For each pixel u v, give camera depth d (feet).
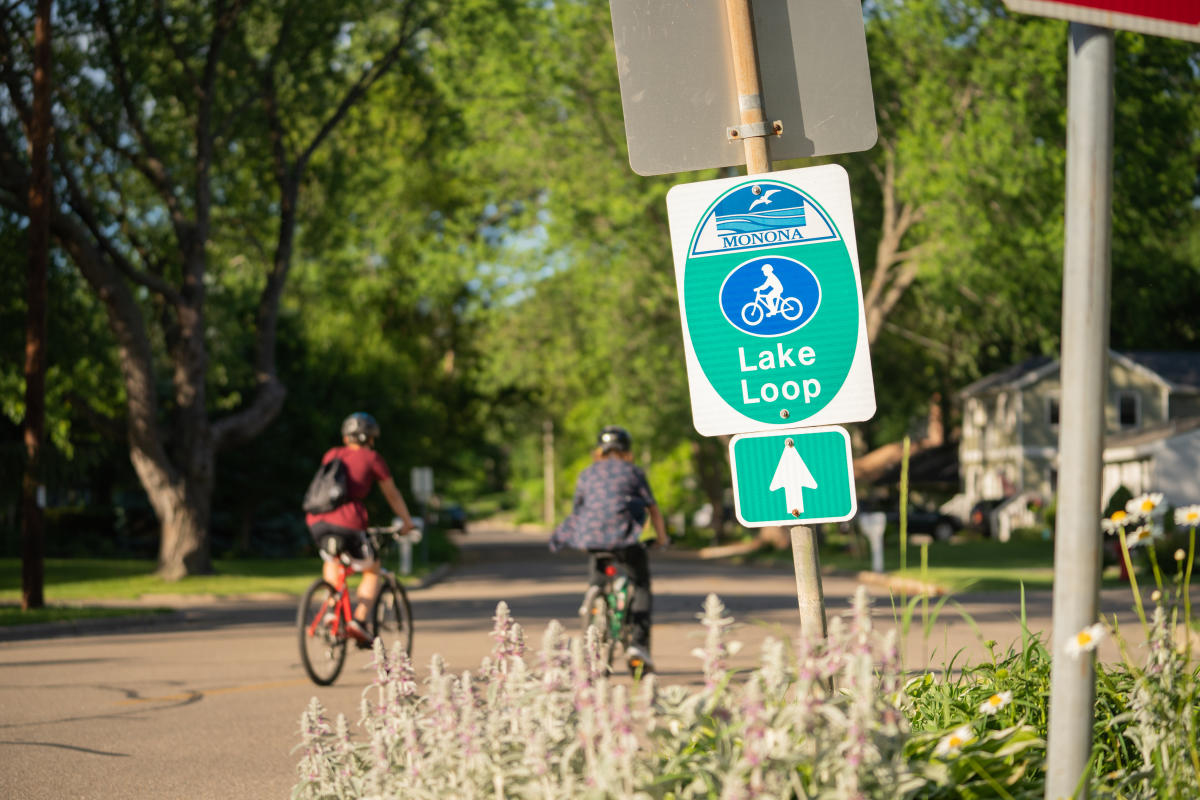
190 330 136.05
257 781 32.09
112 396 140.87
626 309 195.62
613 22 18.89
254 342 185.68
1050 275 170.71
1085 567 13.62
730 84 18.66
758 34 18.66
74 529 210.38
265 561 181.16
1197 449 221.05
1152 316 203.31
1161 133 163.02
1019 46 156.04
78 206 126.11
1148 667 17.83
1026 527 246.06
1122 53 153.99
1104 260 13.62
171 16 130.11
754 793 13.03
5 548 200.85
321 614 49.01
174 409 137.59
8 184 118.01
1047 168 155.63
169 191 133.18
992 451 308.60
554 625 15.69
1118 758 19.07
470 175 194.29
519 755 14.90
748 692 13.37
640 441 212.23
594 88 179.01
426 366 246.47
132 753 35.94
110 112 126.21
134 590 113.60
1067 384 13.74
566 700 15.31
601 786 13.41
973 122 160.35
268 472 200.54
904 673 19.65
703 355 18.03
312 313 199.72
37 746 37.06
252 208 144.56
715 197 18.15
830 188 17.83
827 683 16.79
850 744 13.21
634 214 173.47
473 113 179.52
